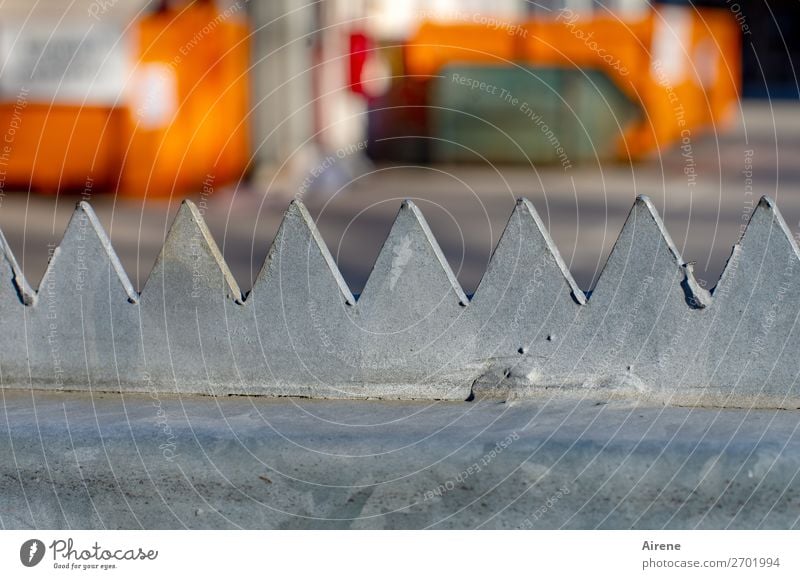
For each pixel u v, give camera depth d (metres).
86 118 21.41
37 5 21.31
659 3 30.81
